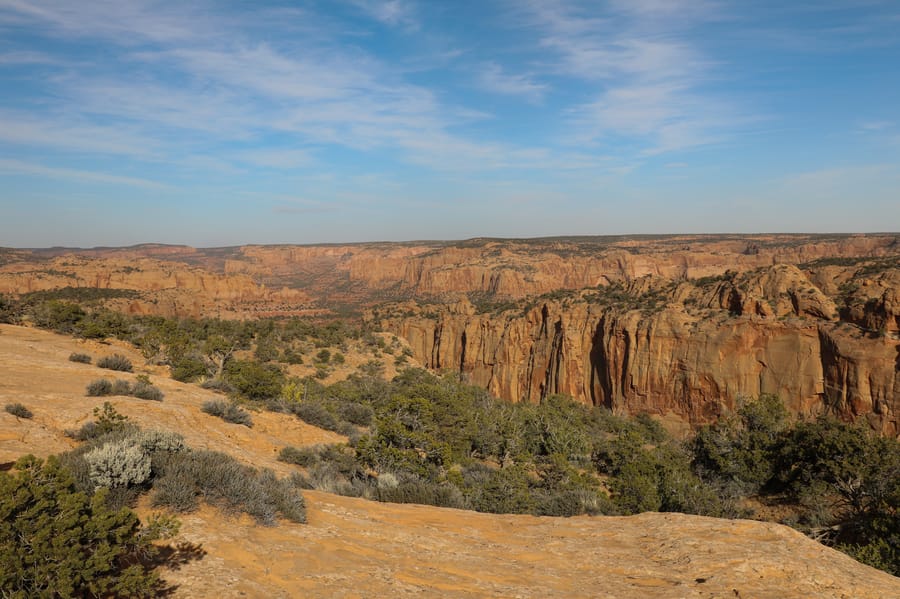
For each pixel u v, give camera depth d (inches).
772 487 1488.7
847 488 1223.5
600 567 381.4
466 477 1013.2
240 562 309.0
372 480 765.9
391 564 347.9
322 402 1523.1
